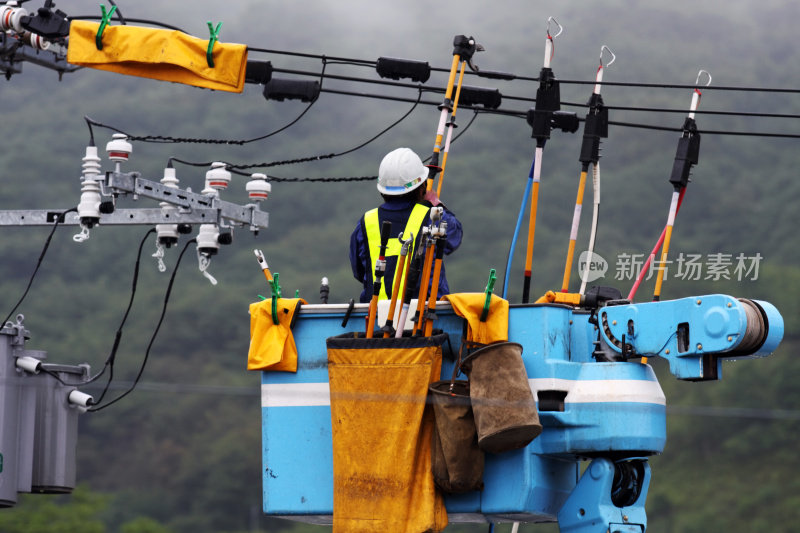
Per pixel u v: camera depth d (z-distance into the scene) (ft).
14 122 228.22
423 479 28.96
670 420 181.16
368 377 29.17
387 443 28.96
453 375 29.12
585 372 29.40
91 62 36.42
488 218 201.57
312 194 221.46
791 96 241.55
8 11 42.45
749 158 227.40
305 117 238.07
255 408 177.37
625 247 197.88
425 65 40.32
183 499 163.02
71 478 38.68
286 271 203.92
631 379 29.25
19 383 38.11
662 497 173.47
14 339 38.27
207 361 184.44
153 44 36.24
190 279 199.41
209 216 40.50
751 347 28.50
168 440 170.50
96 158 39.55
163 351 185.26
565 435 29.22
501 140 222.89
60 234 206.59
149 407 174.70
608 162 220.23
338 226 214.90
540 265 194.29
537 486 29.17
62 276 200.54
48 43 43.88
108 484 162.81
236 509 163.84
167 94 238.07
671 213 34.53
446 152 35.83
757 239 204.54
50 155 222.48
